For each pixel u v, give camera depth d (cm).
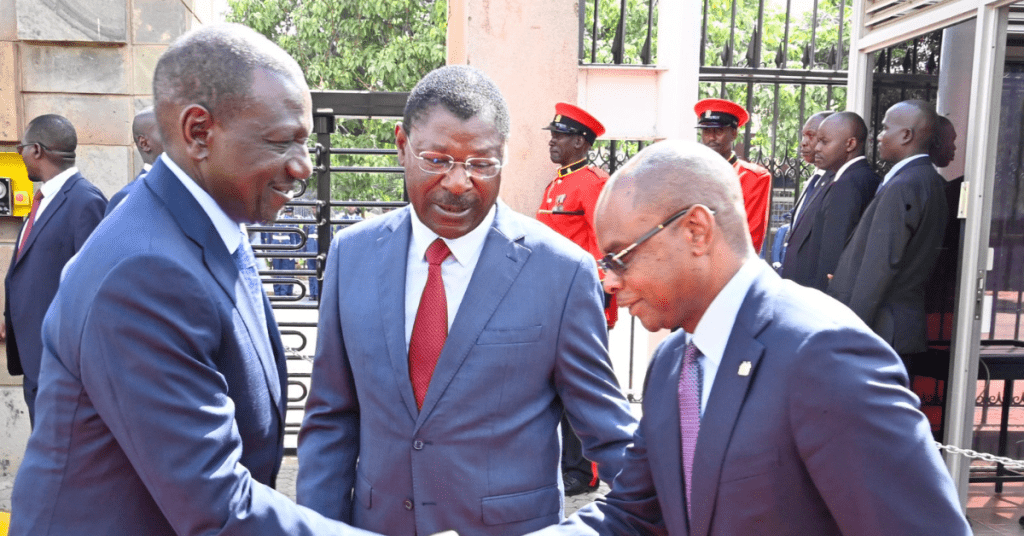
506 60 456
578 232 461
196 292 135
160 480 128
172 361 130
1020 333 439
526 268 184
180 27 443
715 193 130
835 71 631
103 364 126
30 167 407
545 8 456
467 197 175
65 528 132
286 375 172
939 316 393
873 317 368
